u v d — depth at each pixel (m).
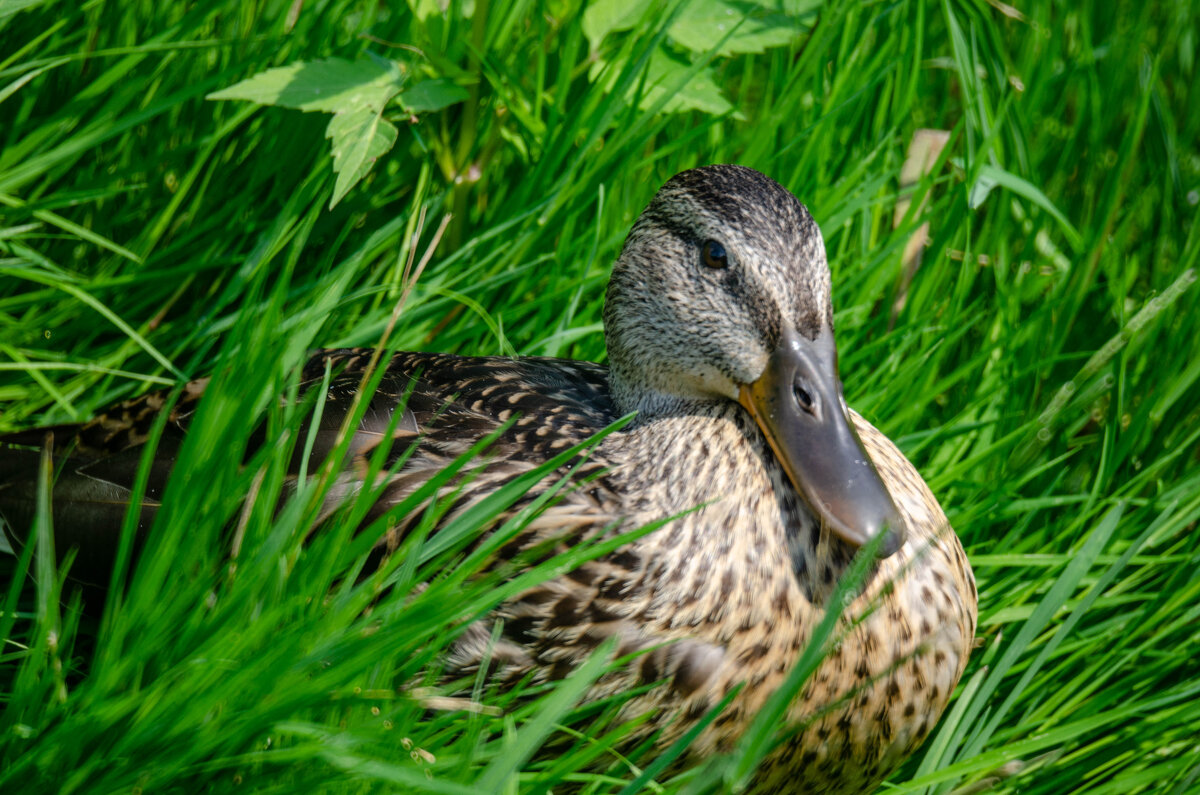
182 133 5.34
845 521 3.60
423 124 5.44
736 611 3.68
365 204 5.35
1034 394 5.22
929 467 4.97
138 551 4.05
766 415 3.82
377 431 4.07
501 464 3.97
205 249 5.16
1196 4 7.08
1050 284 5.66
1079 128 6.15
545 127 5.46
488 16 5.33
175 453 4.19
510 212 5.30
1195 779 3.73
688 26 5.37
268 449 3.40
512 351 4.65
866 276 5.36
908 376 5.02
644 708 3.67
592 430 4.13
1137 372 5.23
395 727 3.12
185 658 3.22
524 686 3.68
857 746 3.83
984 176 5.20
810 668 3.03
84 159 5.18
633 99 5.16
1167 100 6.82
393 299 4.99
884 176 5.50
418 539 3.34
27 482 4.29
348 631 3.16
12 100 5.14
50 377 4.88
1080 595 4.53
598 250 5.22
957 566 4.06
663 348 4.05
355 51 5.38
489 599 3.27
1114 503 4.78
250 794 3.06
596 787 3.58
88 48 5.20
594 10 5.38
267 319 3.59
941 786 3.82
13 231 4.54
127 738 3.07
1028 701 4.27
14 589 3.28
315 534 3.85
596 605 3.66
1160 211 6.05
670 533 3.74
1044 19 6.45
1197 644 4.29
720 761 3.19
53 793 3.11
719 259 3.91
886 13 5.77
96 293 5.00
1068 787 4.01
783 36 5.32
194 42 4.89
